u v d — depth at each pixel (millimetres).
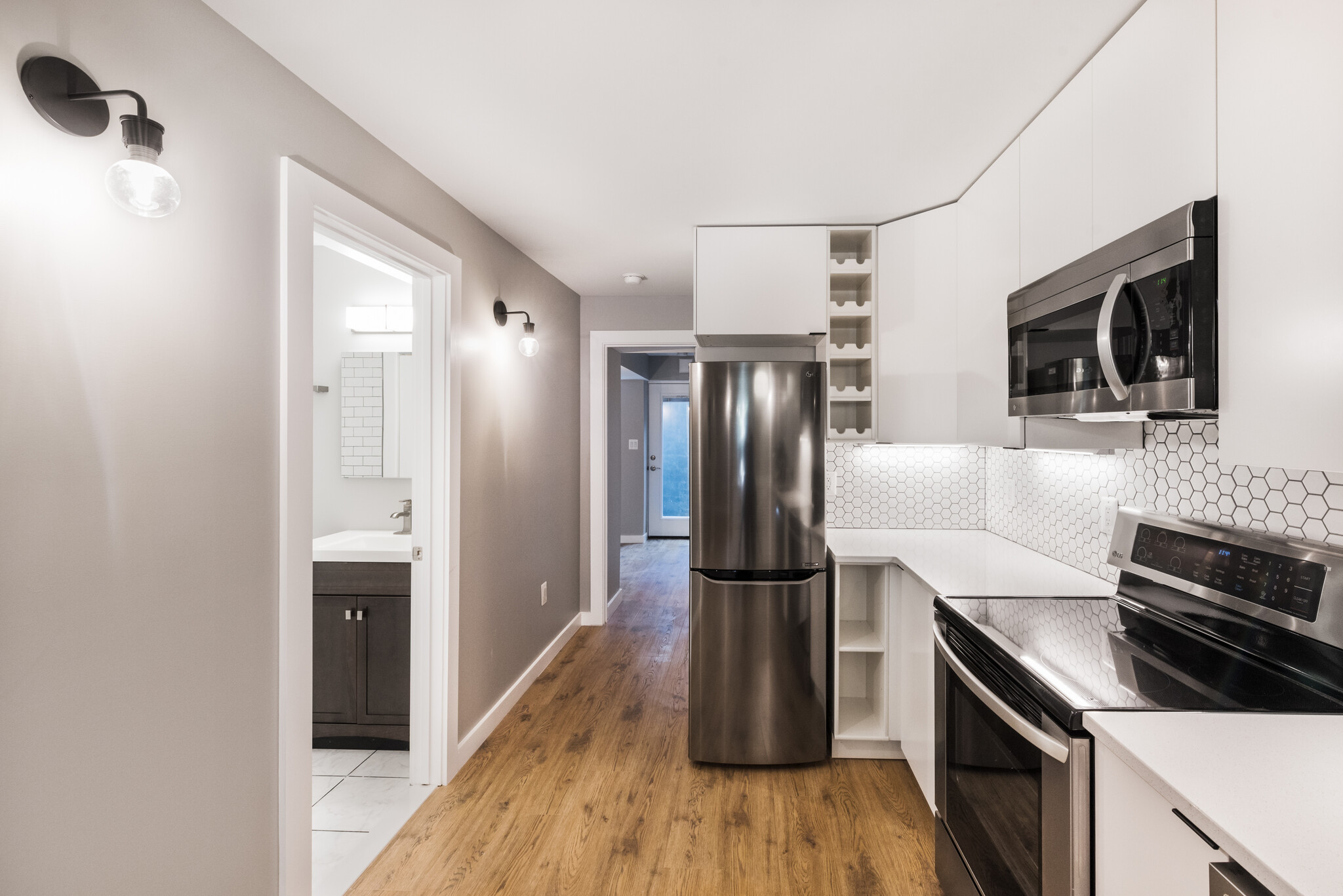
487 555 2904
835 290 3172
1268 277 1006
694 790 2443
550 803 2359
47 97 1066
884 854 2061
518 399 3287
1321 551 1196
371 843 2125
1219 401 1131
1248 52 1045
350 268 3336
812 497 2580
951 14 1441
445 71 1666
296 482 1641
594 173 2322
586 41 1538
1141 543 1728
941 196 2561
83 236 1139
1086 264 1497
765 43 1556
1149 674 1244
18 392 1048
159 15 1280
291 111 1659
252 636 1535
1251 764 905
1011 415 1928
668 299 4512
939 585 1992
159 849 1298
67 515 1118
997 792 1423
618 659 3914
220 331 1433
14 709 1046
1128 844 986
